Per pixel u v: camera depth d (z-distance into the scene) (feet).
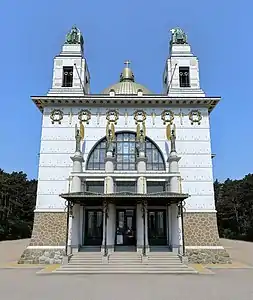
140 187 99.04
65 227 100.32
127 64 156.04
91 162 109.19
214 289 55.06
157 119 113.09
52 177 105.60
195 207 103.14
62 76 120.88
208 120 112.68
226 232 285.64
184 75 124.06
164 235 102.27
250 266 89.76
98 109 113.60
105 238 89.86
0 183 280.51
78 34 128.98
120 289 55.16
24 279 66.95
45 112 112.37
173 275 72.59
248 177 280.51
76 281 64.08
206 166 107.76
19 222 286.05
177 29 129.49
